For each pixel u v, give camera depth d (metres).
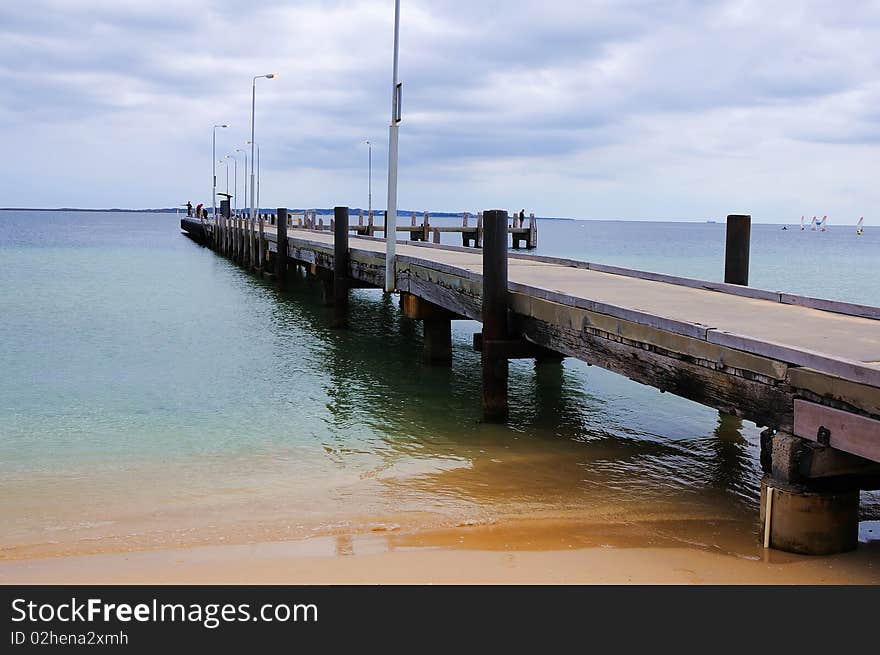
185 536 7.80
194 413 13.22
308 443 11.45
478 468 10.24
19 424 12.42
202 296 31.47
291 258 36.56
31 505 8.73
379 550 7.39
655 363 8.63
